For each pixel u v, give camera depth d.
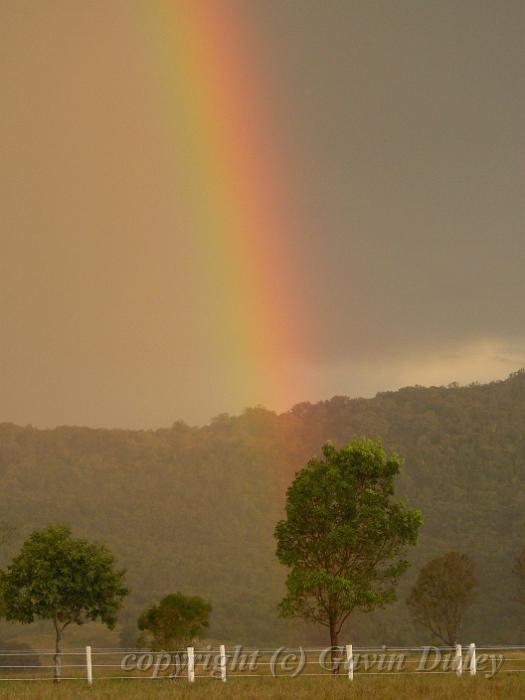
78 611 55.25
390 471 54.03
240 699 35.44
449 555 116.75
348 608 51.22
